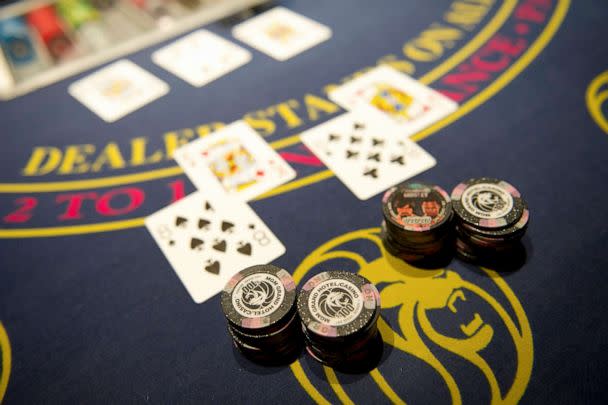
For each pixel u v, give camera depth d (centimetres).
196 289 36
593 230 35
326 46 52
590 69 45
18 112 51
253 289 32
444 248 35
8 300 37
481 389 30
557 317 32
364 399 30
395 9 55
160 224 40
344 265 35
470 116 43
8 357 35
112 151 46
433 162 40
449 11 54
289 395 31
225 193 41
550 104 43
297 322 32
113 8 61
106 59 55
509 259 34
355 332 29
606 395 29
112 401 32
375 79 48
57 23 60
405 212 34
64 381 33
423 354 31
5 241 41
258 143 44
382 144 42
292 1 58
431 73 47
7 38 58
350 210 38
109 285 37
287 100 47
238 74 51
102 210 41
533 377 30
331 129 44
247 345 31
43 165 46
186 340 34
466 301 33
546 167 39
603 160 39
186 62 53
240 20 57
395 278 34
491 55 48
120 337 35
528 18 51
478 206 34
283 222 38
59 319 36
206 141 45
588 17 50
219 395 31
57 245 40
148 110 49
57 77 54
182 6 60
